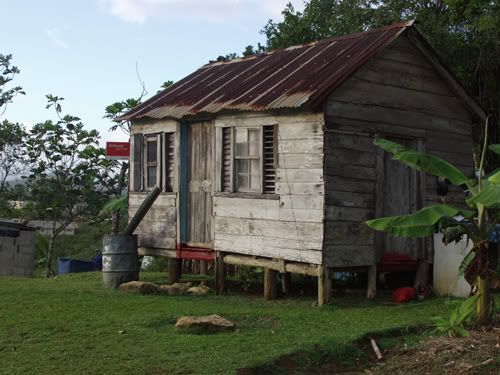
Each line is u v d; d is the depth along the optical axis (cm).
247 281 1245
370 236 1062
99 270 1719
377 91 1084
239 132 1145
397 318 884
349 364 702
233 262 1155
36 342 755
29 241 1873
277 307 1013
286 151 1062
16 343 751
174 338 766
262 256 1099
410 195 1130
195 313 912
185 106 1234
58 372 646
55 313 905
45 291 1104
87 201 2009
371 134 1070
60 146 1975
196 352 705
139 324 835
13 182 2188
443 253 1083
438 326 752
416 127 1140
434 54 1131
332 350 716
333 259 1016
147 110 1313
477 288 759
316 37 1944
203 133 1225
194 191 1242
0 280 1316
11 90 2023
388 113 1098
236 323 863
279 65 1245
